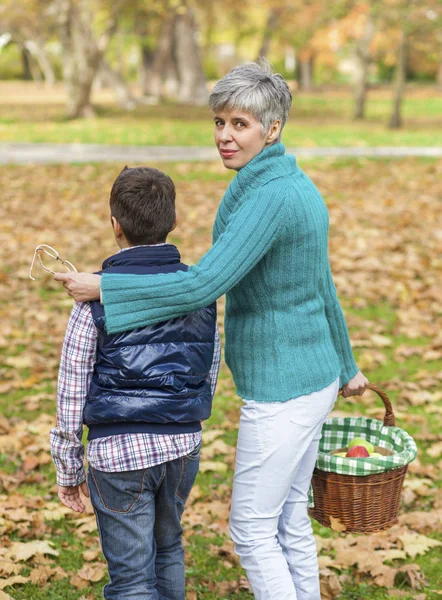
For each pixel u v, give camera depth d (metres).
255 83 2.38
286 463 2.47
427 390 5.64
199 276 2.28
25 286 8.05
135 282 2.27
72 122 27.08
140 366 2.28
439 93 52.22
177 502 2.49
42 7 29.59
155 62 41.28
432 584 3.35
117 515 2.37
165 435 2.34
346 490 2.58
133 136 22.33
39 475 4.30
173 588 2.58
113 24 27.86
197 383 2.41
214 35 45.00
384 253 9.30
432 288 7.80
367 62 30.33
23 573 3.41
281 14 35.78
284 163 2.44
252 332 2.47
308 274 2.45
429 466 4.37
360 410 5.26
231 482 4.31
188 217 11.38
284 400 2.44
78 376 2.32
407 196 13.12
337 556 3.48
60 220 11.23
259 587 2.50
